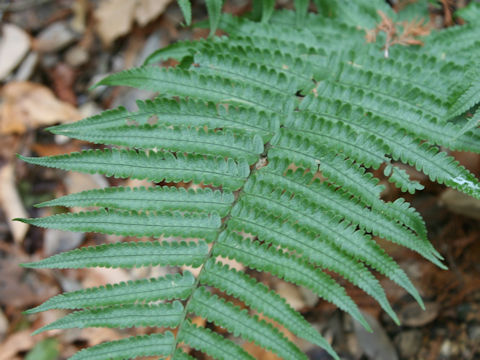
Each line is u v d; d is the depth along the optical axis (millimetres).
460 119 288
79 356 282
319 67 314
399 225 281
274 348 282
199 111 295
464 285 410
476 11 336
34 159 276
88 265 281
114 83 300
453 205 405
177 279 288
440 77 298
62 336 469
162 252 286
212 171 290
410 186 281
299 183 290
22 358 466
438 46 329
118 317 284
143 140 288
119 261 284
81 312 281
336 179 288
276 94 301
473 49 322
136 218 284
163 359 285
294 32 333
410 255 420
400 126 290
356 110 294
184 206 288
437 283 415
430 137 286
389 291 421
